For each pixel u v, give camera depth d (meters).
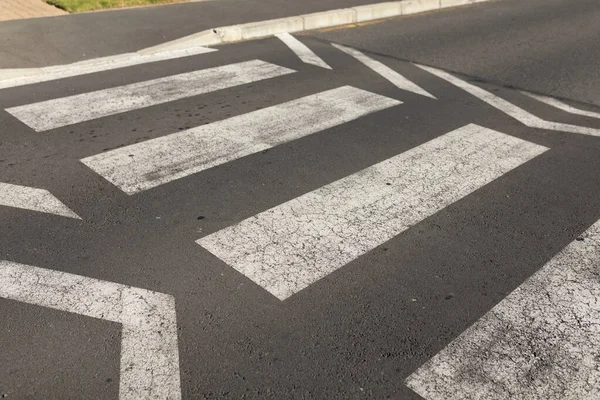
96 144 6.21
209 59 8.95
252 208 5.16
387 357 3.69
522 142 6.52
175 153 6.05
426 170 5.86
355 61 9.08
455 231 4.92
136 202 5.21
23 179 5.52
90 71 8.30
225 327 3.88
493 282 4.35
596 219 5.14
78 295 4.11
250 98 7.49
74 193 5.32
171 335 3.80
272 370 3.57
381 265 4.49
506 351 3.75
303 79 8.20
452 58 9.46
